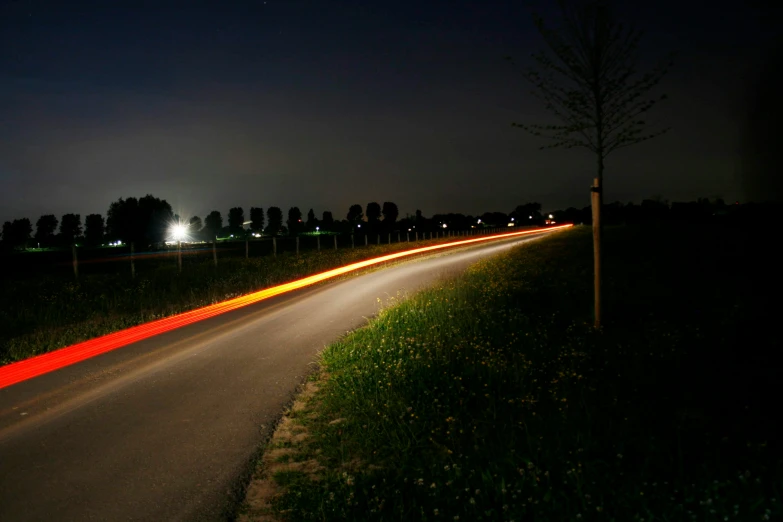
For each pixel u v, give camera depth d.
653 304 10.18
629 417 5.36
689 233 22.11
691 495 3.79
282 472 4.93
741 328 7.75
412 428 5.57
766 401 5.40
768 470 4.06
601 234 9.02
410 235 80.31
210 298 18.08
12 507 4.41
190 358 9.63
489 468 4.49
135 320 14.10
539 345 8.23
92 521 4.18
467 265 25.38
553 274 15.98
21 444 5.77
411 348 8.52
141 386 7.91
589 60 8.66
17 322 13.36
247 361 9.28
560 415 5.56
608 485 4.07
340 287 20.31
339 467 4.98
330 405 6.64
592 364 7.23
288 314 14.37
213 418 6.46
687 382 6.15
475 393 6.41
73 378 8.46
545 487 4.14
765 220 20.06
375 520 3.91
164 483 4.80
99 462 5.26
